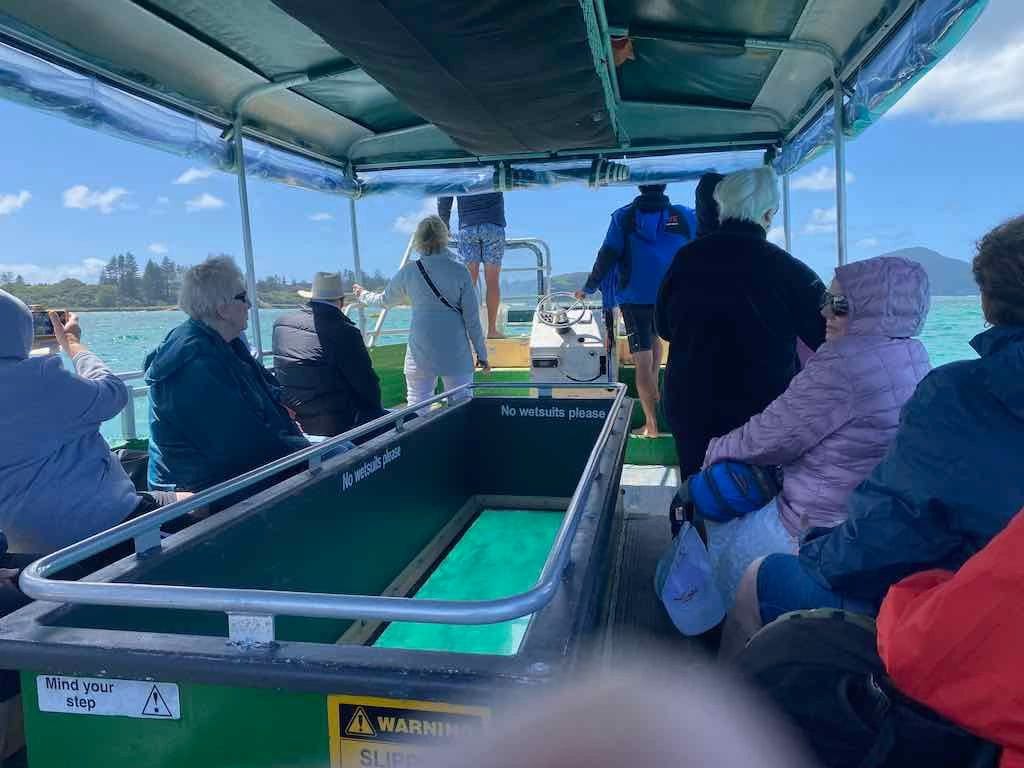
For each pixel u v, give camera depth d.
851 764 1.18
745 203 2.84
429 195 6.25
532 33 2.81
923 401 1.42
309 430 4.15
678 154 5.73
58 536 2.27
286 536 2.22
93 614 1.46
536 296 7.86
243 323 2.93
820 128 4.66
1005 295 1.38
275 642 1.21
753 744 0.53
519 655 1.16
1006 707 1.03
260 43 3.95
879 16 3.43
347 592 2.66
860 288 2.03
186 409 2.75
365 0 2.47
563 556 1.30
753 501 2.25
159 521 1.70
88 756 1.25
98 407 2.35
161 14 3.50
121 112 4.05
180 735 1.22
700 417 2.90
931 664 1.08
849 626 1.28
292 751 1.18
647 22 3.83
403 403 6.86
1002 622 1.03
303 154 5.71
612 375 5.35
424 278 4.87
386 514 3.03
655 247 4.72
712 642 2.42
